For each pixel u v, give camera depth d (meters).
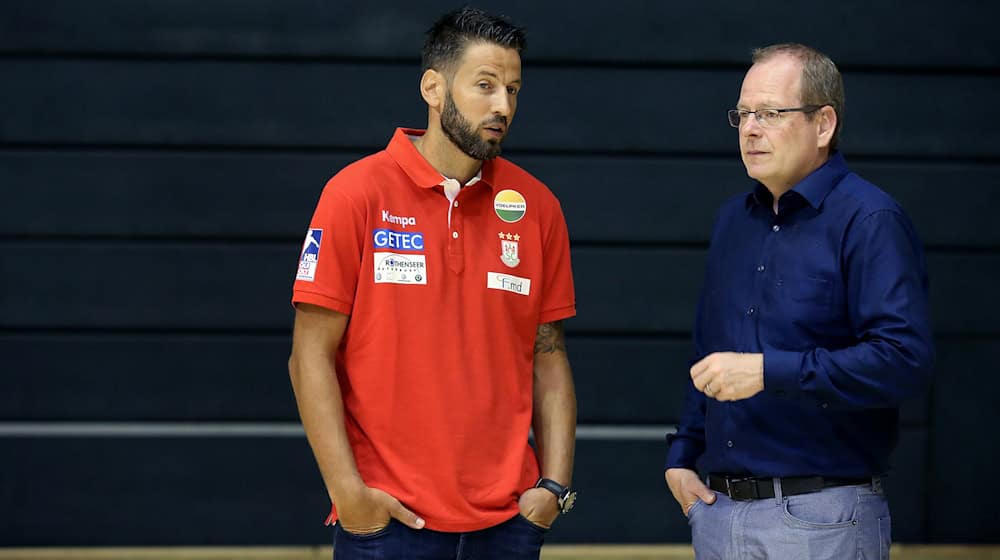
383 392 5.98
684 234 11.78
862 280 5.83
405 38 11.47
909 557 11.69
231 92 11.43
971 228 11.81
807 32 11.62
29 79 11.29
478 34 5.90
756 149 6.12
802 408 6.07
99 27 11.27
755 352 6.21
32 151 11.36
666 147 11.72
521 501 6.25
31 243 11.41
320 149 11.57
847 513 6.03
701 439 6.93
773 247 6.22
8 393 11.45
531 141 11.65
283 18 11.39
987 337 11.92
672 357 11.83
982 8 11.65
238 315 11.57
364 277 5.97
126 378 11.51
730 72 11.72
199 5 11.33
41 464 11.47
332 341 6.05
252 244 11.57
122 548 11.58
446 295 6.05
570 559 11.55
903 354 5.61
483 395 6.09
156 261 11.50
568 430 6.59
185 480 11.57
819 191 6.09
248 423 11.66
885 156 11.83
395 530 5.99
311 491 11.66
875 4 11.62
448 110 5.97
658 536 11.84
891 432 6.21
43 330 11.48
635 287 11.77
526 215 6.36
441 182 6.09
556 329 6.73
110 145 11.41
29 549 11.50
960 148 11.81
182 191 11.47
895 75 11.74
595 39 11.55
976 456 11.97
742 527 6.22
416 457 5.99
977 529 11.99
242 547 11.65
